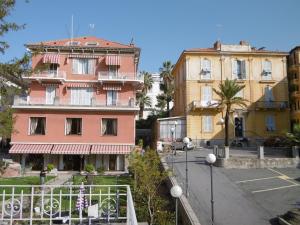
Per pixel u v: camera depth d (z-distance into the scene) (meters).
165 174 21.48
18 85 13.91
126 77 44.69
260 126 53.69
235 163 32.41
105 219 11.68
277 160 32.94
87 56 45.22
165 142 50.72
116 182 29.91
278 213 19.05
